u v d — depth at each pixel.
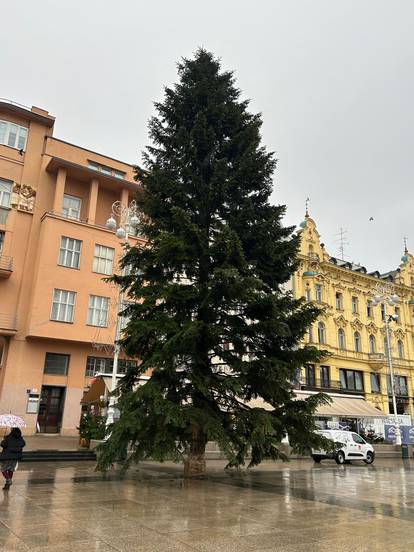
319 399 12.20
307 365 12.86
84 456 17.73
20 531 6.39
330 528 7.02
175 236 11.83
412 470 18.98
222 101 14.10
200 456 12.84
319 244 41.47
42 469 14.45
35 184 29.39
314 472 16.66
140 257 13.07
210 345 11.62
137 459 10.68
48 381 26.66
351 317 42.06
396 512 8.54
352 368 40.56
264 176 13.57
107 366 28.73
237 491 10.50
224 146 13.71
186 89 14.27
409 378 45.31
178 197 12.80
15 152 29.20
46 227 27.64
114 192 32.38
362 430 34.88
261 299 11.68
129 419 10.42
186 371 11.54
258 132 14.05
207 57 14.91
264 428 10.79
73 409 26.83
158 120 14.25
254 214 13.18
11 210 28.08
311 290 39.03
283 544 6.07
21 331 26.56
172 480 12.04
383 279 46.84
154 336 11.68
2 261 26.86
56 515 7.45
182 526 6.91
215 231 13.23
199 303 11.64
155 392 10.59
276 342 12.46
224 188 12.75
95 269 29.02
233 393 11.77
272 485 12.02
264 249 12.77
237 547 5.88
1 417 10.32
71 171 30.16
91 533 6.37
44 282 26.83
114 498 9.17
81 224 29.02
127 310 12.89
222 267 11.41
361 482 13.66
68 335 26.89
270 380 11.60
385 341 44.56
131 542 5.98
